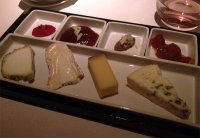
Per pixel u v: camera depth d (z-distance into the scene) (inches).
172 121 6.5
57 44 8.9
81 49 8.9
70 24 10.4
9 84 7.7
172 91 7.2
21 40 9.5
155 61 8.2
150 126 6.6
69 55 8.6
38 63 8.8
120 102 7.5
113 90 7.6
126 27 9.8
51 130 6.8
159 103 7.3
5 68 8.2
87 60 8.9
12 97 7.6
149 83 7.4
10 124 7.1
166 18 9.9
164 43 9.1
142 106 7.4
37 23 10.8
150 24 10.3
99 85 7.5
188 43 9.3
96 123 6.9
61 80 7.9
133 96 7.7
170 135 6.4
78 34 9.7
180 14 9.9
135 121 6.7
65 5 11.5
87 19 10.1
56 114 7.2
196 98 7.4
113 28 10.0
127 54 8.5
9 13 11.3
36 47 9.4
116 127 6.8
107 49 8.9
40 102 7.3
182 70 8.1
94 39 9.7
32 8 11.0
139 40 9.7
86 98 7.1
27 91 7.5
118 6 11.3
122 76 8.3
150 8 11.1
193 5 10.4
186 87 7.8
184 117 6.9
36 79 8.3
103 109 7.0
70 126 6.9
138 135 6.6
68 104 7.2
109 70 7.8
